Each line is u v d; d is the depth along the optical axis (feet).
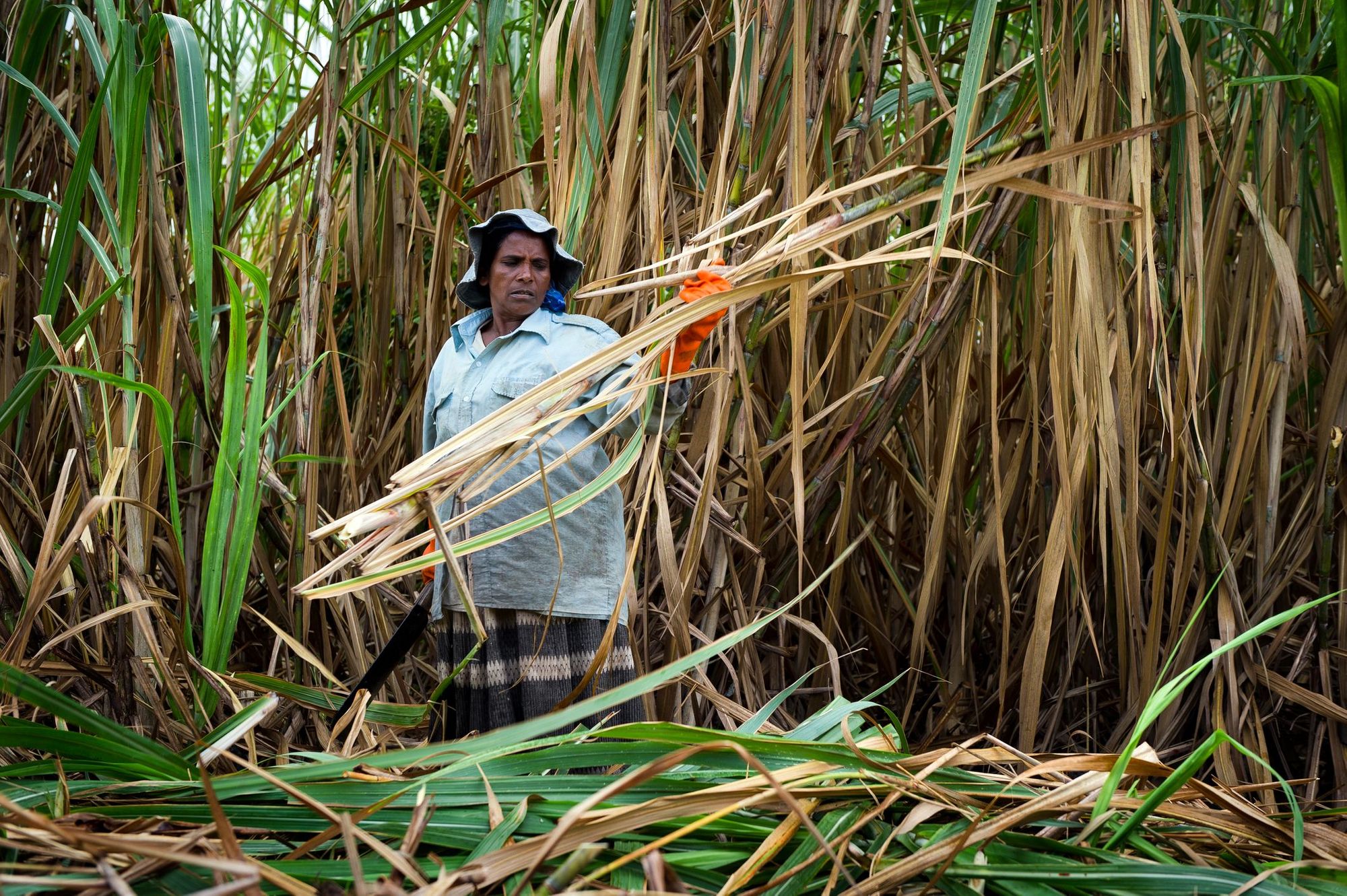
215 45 10.84
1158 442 9.87
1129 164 8.03
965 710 10.17
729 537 9.05
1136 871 4.54
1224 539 8.65
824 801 5.14
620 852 4.72
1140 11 7.32
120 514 7.29
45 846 4.33
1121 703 8.83
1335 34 6.59
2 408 6.62
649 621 9.34
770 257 6.55
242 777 5.27
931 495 9.73
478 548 5.55
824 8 8.09
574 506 5.95
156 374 7.85
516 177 9.66
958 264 8.63
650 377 6.46
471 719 7.50
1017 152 8.50
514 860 4.24
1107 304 8.24
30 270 8.89
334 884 4.38
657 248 7.97
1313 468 9.50
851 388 9.67
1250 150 10.47
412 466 5.49
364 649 9.61
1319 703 8.15
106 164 8.27
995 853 4.82
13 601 7.36
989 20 6.25
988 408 10.25
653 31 8.02
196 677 7.16
